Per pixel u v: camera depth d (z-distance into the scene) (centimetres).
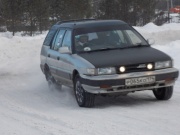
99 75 897
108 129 737
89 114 870
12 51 2311
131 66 905
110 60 914
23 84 1348
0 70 1720
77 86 959
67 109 941
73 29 1048
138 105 940
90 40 1017
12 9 3781
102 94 916
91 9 4216
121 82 888
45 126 781
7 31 3834
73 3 4091
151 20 4275
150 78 902
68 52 1002
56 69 1089
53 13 4106
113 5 4197
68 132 728
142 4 4194
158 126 744
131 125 759
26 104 1028
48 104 1018
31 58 2061
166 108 890
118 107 928
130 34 1052
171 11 6638
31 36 3319
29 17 3844
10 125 811
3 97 1135
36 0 3831
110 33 1038
